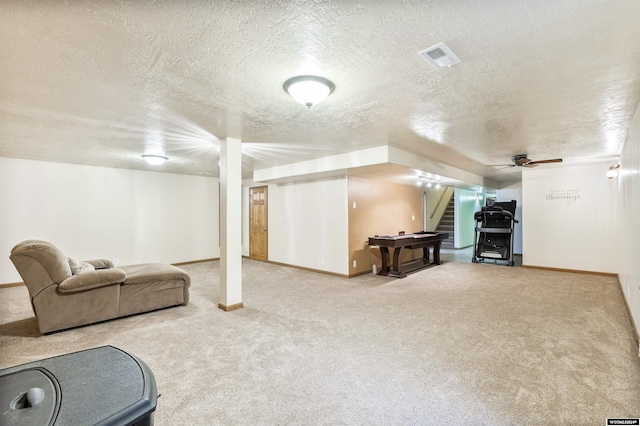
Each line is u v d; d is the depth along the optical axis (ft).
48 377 2.99
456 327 10.30
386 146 13.91
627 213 12.12
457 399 6.35
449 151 15.31
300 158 17.15
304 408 6.13
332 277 18.72
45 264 9.87
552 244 20.53
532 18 4.85
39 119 9.88
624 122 10.43
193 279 18.20
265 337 9.59
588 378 7.07
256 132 11.66
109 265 14.08
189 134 11.87
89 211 19.06
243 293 14.89
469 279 17.81
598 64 6.42
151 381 3.08
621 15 4.76
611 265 18.48
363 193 20.12
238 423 5.72
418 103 8.66
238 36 5.35
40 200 17.33
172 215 22.88
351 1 4.42
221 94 7.95
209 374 7.43
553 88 7.66
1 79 6.99
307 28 5.12
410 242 19.27
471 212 34.78
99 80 7.09
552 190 20.56
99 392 2.79
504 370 7.48
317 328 10.31
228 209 12.34
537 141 13.17
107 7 4.51
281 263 23.29
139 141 12.92
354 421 5.73
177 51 5.84
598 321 10.76
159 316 11.59
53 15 4.68
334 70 6.66
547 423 5.60
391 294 14.61
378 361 8.00
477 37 5.42
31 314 11.85
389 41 5.54
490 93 7.98
